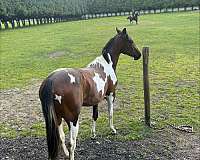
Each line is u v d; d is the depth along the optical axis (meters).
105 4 85.00
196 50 20.88
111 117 7.89
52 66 17.70
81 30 41.12
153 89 12.17
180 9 76.62
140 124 8.56
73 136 5.91
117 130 8.17
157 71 15.28
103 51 7.58
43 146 7.28
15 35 38.88
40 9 64.00
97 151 6.96
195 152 7.05
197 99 10.81
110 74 7.45
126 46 7.98
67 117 5.82
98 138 7.66
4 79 14.85
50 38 33.09
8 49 25.89
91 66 7.24
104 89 7.12
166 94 11.48
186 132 8.11
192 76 14.04
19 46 27.52
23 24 58.50
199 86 12.43
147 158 6.68
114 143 7.36
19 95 11.98
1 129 8.48
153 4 78.62
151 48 22.58
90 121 8.88
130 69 16.02
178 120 8.89
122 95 11.53
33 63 18.98
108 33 34.78
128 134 7.87
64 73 5.85
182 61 17.44
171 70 15.37
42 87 5.62
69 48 24.69
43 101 5.52
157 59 18.34
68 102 5.71
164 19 51.03
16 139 7.75
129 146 7.20
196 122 8.77
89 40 29.38
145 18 56.94
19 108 10.37
